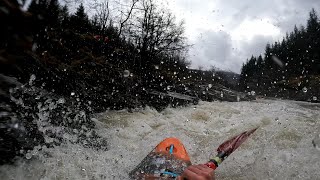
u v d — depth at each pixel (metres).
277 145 5.12
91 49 13.10
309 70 31.77
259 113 9.23
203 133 6.86
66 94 7.11
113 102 8.70
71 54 10.07
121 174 3.67
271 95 28.11
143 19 19.23
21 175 2.95
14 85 3.30
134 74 14.48
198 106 10.95
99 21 18.17
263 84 37.75
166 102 11.27
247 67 64.94
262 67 48.25
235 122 7.74
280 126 6.57
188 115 9.01
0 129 3.21
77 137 4.82
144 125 7.17
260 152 4.73
